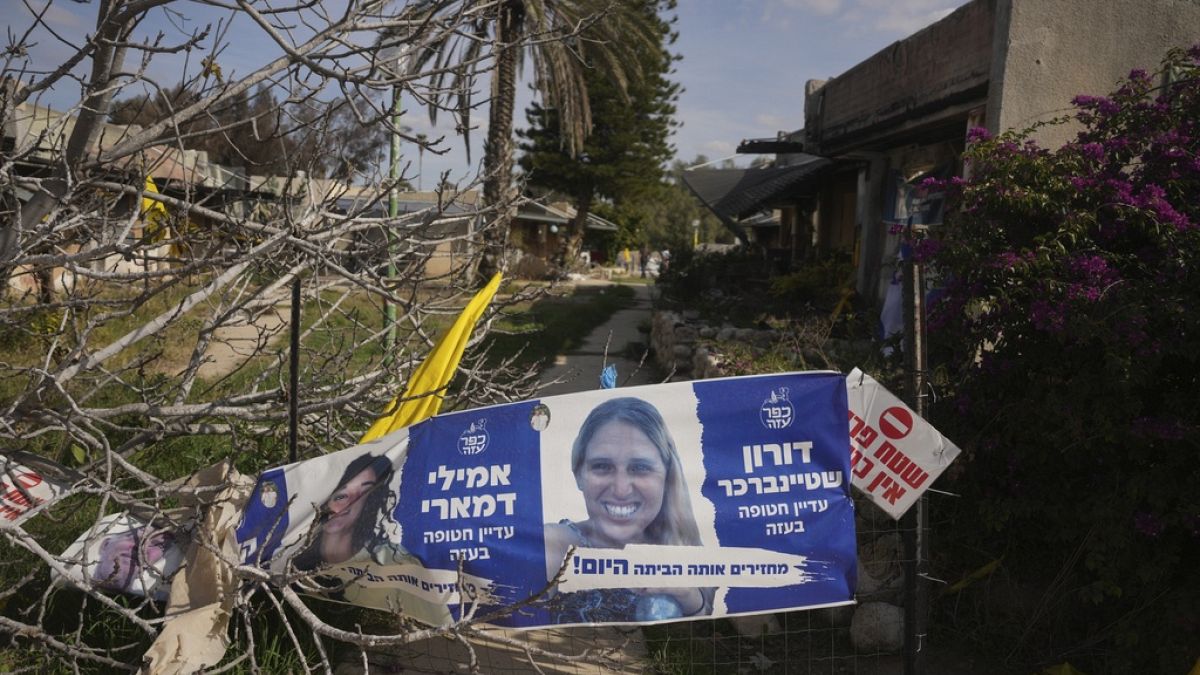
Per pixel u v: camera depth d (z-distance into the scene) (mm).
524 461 3590
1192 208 4375
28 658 3723
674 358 10328
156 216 4309
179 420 4609
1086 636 4207
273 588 3887
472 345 5457
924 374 3576
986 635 4277
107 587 3764
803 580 3514
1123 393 3994
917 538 3557
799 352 7949
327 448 5164
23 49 3449
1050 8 6453
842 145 11297
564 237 38688
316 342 9000
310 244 3977
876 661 4188
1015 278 4453
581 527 3521
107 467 3676
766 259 17891
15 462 3799
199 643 3438
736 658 4199
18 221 3631
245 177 4652
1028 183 4625
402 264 5320
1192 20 6285
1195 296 3992
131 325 9125
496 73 18703
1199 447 3865
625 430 3576
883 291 10750
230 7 3561
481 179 4855
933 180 5156
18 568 4230
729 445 3557
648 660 4105
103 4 3834
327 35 3914
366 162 5434
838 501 3537
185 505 3873
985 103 7520
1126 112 4766
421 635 3244
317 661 3863
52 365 5473
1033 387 4305
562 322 16609
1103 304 4031
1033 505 4246
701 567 3502
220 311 4648
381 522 3594
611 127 34875
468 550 3533
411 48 4273
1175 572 4059
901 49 9109
